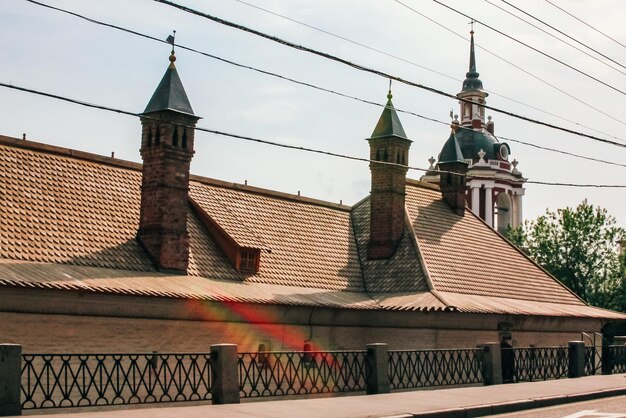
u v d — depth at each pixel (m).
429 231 34.41
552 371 27.44
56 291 20.95
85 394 16.86
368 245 33.34
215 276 26.81
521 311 31.80
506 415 17.92
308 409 17.05
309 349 27.92
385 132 33.25
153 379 23.12
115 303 22.38
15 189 23.98
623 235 56.81
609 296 56.06
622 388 23.27
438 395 20.28
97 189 26.38
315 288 29.52
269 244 29.92
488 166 69.19
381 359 20.98
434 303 28.86
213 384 17.95
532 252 58.00
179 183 25.92
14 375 14.70
